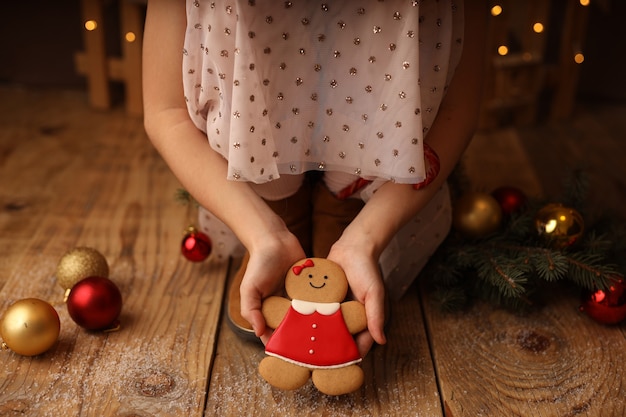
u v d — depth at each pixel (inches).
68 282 45.2
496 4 69.2
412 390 40.7
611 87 80.6
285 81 39.0
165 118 41.8
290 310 38.3
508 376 41.7
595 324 45.5
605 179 63.2
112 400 39.5
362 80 39.1
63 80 80.5
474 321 45.6
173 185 59.7
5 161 62.2
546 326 45.3
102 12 71.7
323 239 44.9
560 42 79.4
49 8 77.8
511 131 73.0
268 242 38.8
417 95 38.2
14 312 40.9
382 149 39.6
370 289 38.2
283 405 39.6
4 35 78.7
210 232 48.5
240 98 38.0
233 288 44.7
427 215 44.6
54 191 57.9
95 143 66.7
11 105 74.2
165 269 49.3
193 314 45.5
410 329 45.0
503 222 49.3
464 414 39.3
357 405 39.7
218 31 38.3
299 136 40.3
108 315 42.8
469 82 42.8
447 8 39.4
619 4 76.7
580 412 39.6
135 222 54.3
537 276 46.9
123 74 72.9
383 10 37.8
